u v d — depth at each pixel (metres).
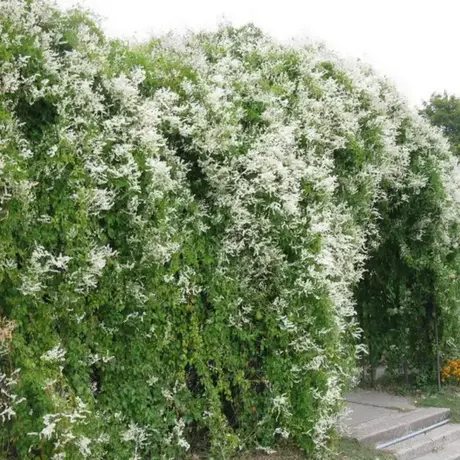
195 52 5.70
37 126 4.11
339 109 6.30
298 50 6.37
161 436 4.82
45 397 3.81
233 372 5.48
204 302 5.22
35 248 3.92
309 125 6.01
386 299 9.34
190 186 5.12
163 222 4.48
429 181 8.10
